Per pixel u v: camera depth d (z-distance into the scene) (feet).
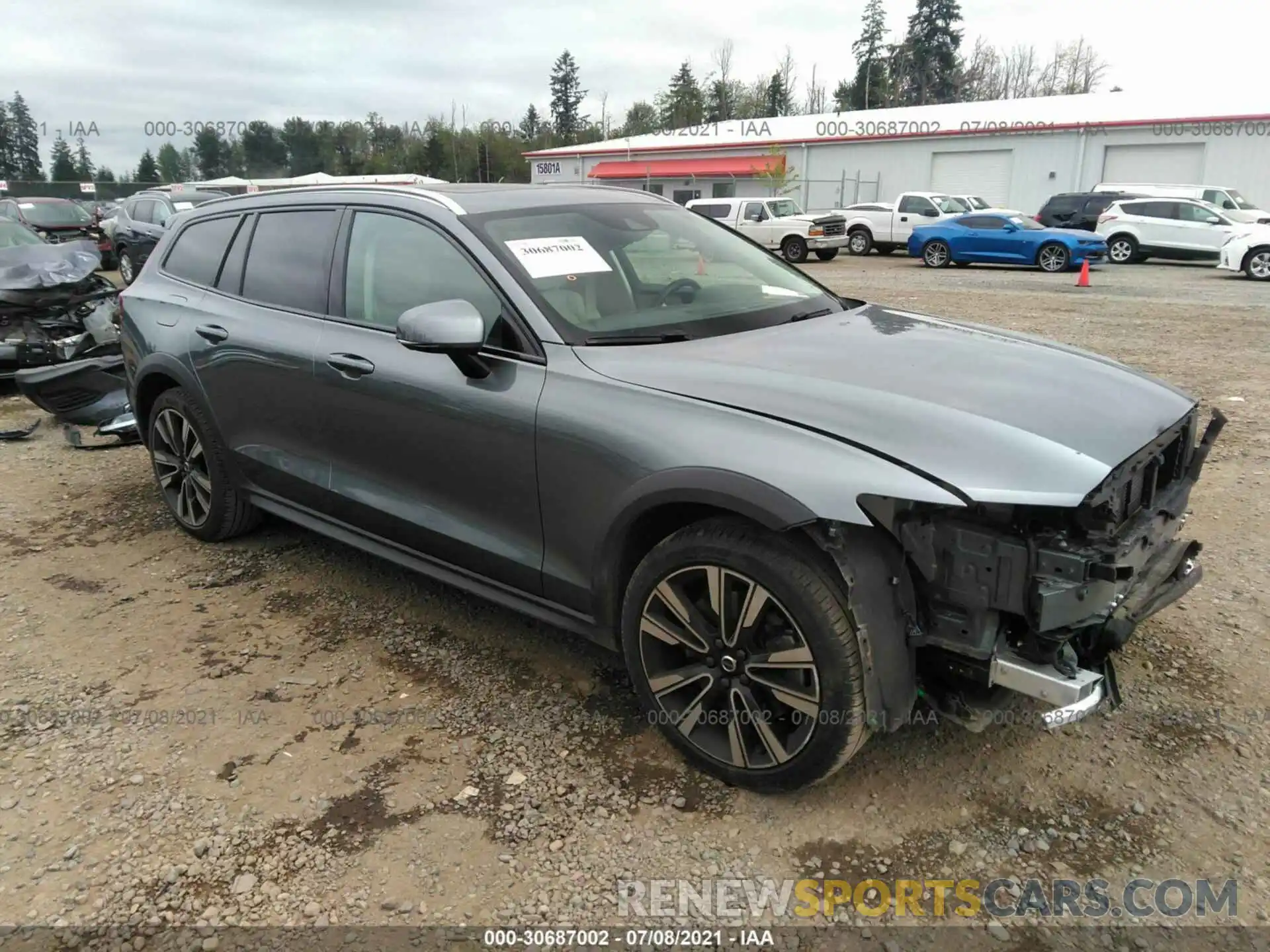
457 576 11.11
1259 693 10.25
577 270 10.48
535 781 9.08
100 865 8.05
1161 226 75.20
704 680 8.77
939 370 9.21
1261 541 14.38
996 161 107.76
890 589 7.75
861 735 7.92
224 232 14.29
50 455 20.81
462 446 10.20
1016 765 9.12
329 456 12.12
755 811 8.61
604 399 9.01
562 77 268.21
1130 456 7.86
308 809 8.73
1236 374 27.17
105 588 13.64
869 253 96.32
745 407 8.29
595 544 9.20
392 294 11.27
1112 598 7.34
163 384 15.17
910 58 241.96
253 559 14.61
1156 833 8.18
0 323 24.50
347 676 11.06
